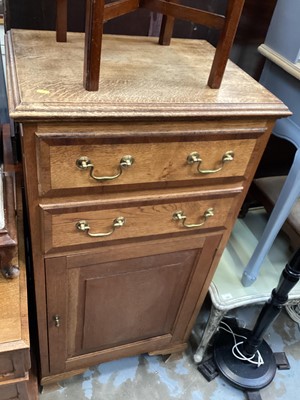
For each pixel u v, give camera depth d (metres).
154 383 1.25
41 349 1.01
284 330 1.47
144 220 0.82
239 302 1.15
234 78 0.83
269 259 1.31
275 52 1.00
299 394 1.28
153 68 0.80
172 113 0.66
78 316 0.98
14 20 0.91
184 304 1.11
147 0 0.73
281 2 0.97
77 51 0.81
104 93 0.66
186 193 0.81
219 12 1.05
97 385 1.22
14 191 0.90
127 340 1.15
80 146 0.65
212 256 1.00
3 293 0.77
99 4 0.58
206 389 1.25
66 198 0.71
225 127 0.73
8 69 0.72
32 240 0.76
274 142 1.40
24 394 0.85
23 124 0.60
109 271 0.90
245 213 1.47
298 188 0.95
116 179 0.71
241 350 1.30
